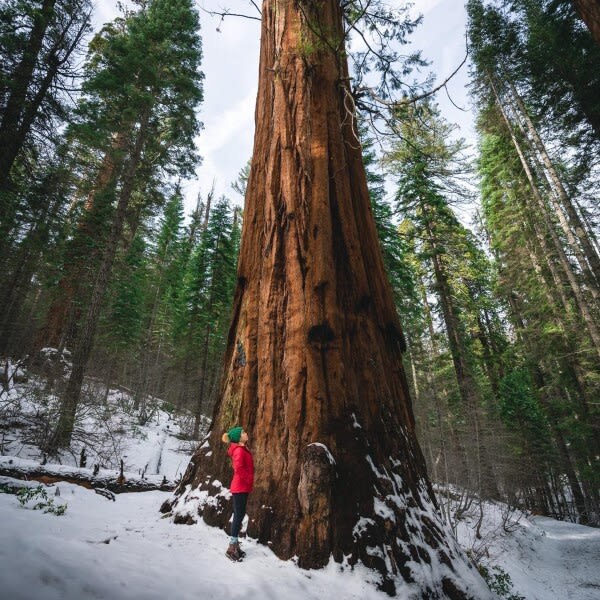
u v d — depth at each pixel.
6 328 16.80
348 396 4.68
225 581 2.93
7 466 6.28
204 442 5.39
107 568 2.57
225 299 24.34
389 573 3.59
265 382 4.89
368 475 4.23
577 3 5.50
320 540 3.70
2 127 11.16
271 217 5.76
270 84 6.81
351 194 6.26
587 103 12.38
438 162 12.13
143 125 14.61
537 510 22.33
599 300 13.77
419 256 19.23
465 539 11.45
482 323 24.55
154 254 30.23
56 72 11.66
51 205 14.77
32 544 2.54
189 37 16.17
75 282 18.41
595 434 16.19
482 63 16.45
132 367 27.91
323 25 6.51
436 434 16.95
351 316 5.34
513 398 21.08
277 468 4.32
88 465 10.08
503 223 21.28
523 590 8.98
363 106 7.08
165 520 4.53
